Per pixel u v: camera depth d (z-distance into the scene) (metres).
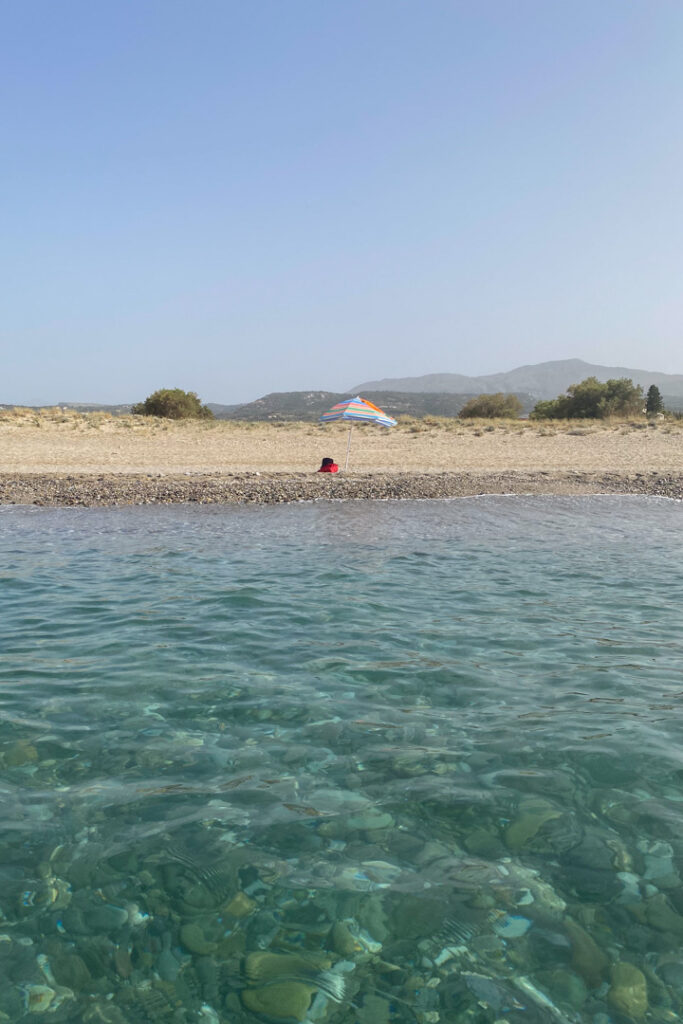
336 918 3.27
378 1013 2.75
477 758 4.83
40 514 16.75
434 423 44.41
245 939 3.15
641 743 5.04
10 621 7.98
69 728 5.27
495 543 13.02
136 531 14.34
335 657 6.86
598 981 2.91
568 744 5.02
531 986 2.89
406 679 6.28
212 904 3.37
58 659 6.77
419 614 8.31
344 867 3.64
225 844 3.84
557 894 3.45
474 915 3.29
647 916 3.29
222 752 4.91
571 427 41.50
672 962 3.02
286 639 7.39
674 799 4.31
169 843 3.85
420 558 11.59
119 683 6.16
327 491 20.77
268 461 29.67
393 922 3.25
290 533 14.14
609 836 3.92
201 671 6.46
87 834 3.94
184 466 27.75
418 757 4.83
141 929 3.22
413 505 18.62
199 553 12.00
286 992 2.85
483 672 6.46
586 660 6.78
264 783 4.49
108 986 2.90
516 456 31.34
